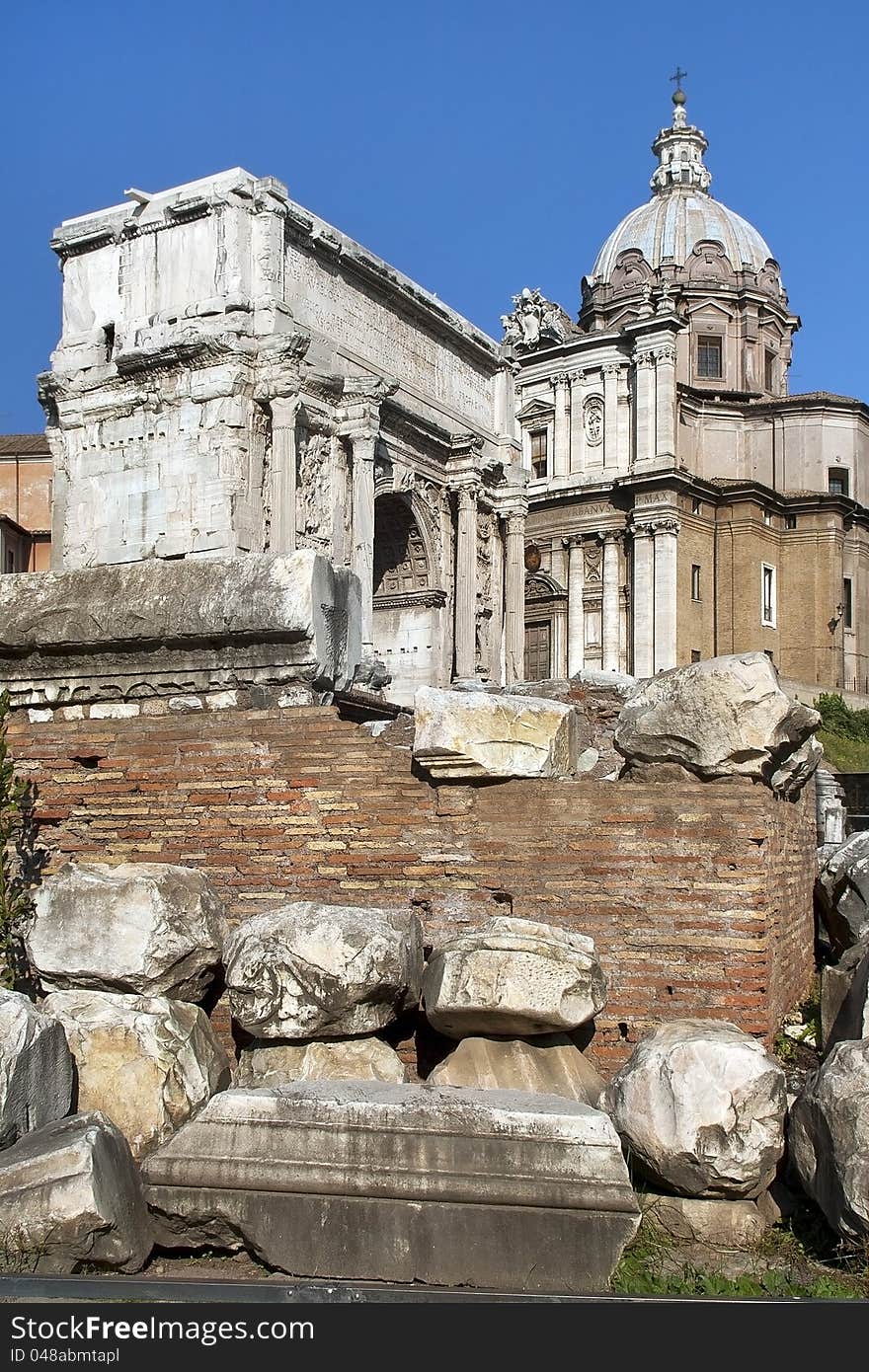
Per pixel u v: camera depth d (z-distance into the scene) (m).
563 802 10.88
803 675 80.56
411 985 9.70
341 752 11.62
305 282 49.31
